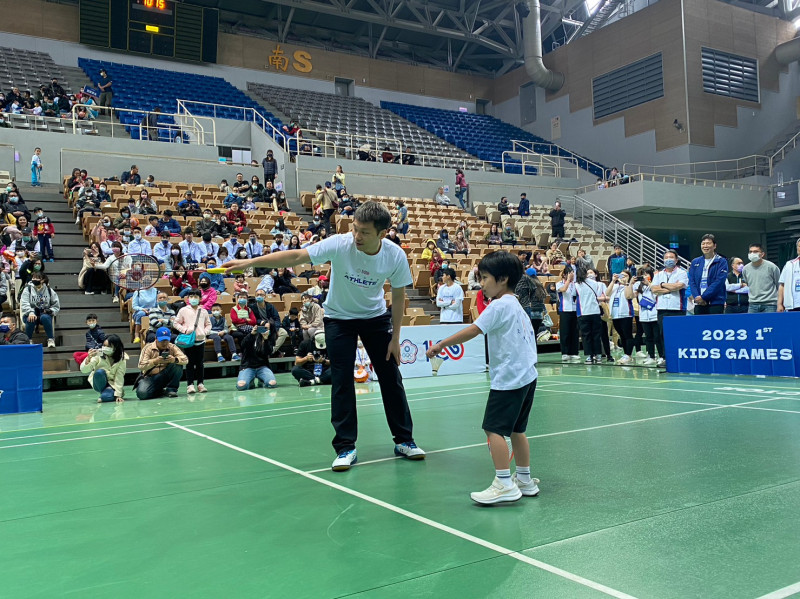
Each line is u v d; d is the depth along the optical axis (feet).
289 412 24.81
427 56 128.57
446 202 81.61
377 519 11.32
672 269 35.27
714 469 14.05
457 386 32.50
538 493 12.68
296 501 12.57
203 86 97.30
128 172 63.10
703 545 9.60
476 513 11.53
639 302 38.68
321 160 78.28
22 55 89.15
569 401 25.04
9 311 39.70
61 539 10.75
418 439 18.63
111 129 75.00
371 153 86.99
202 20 101.60
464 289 57.31
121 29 96.43
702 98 94.68
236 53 107.24
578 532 10.36
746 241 99.71
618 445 16.83
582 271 41.27
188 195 57.41
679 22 94.38
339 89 117.39
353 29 119.85
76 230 52.47
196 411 25.71
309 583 8.66
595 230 88.94
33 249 46.01
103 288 45.52
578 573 8.71
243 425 21.98
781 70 104.22
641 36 100.12
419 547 9.87
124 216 50.80
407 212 71.82
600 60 107.14
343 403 15.46
